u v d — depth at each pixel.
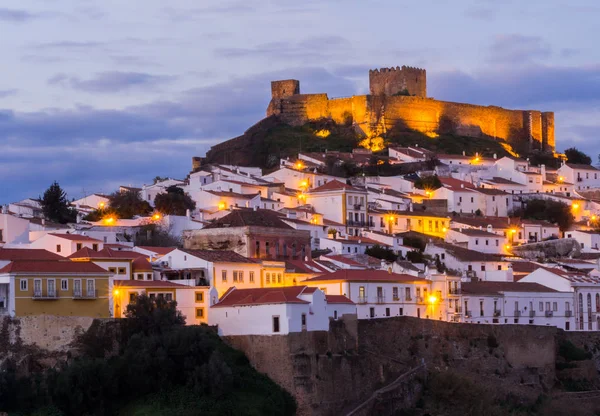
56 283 161.25
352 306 178.25
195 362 156.62
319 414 163.88
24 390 150.88
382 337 179.38
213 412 151.75
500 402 189.38
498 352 193.50
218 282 186.12
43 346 156.62
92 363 151.88
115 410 152.38
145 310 163.38
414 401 176.25
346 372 169.75
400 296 197.12
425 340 184.25
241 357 166.62
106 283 166.25
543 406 192.88
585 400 197.38
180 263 189.38
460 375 180.12
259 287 191.88
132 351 155.75
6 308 157.00
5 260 169.25
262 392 160.50
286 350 162.50
